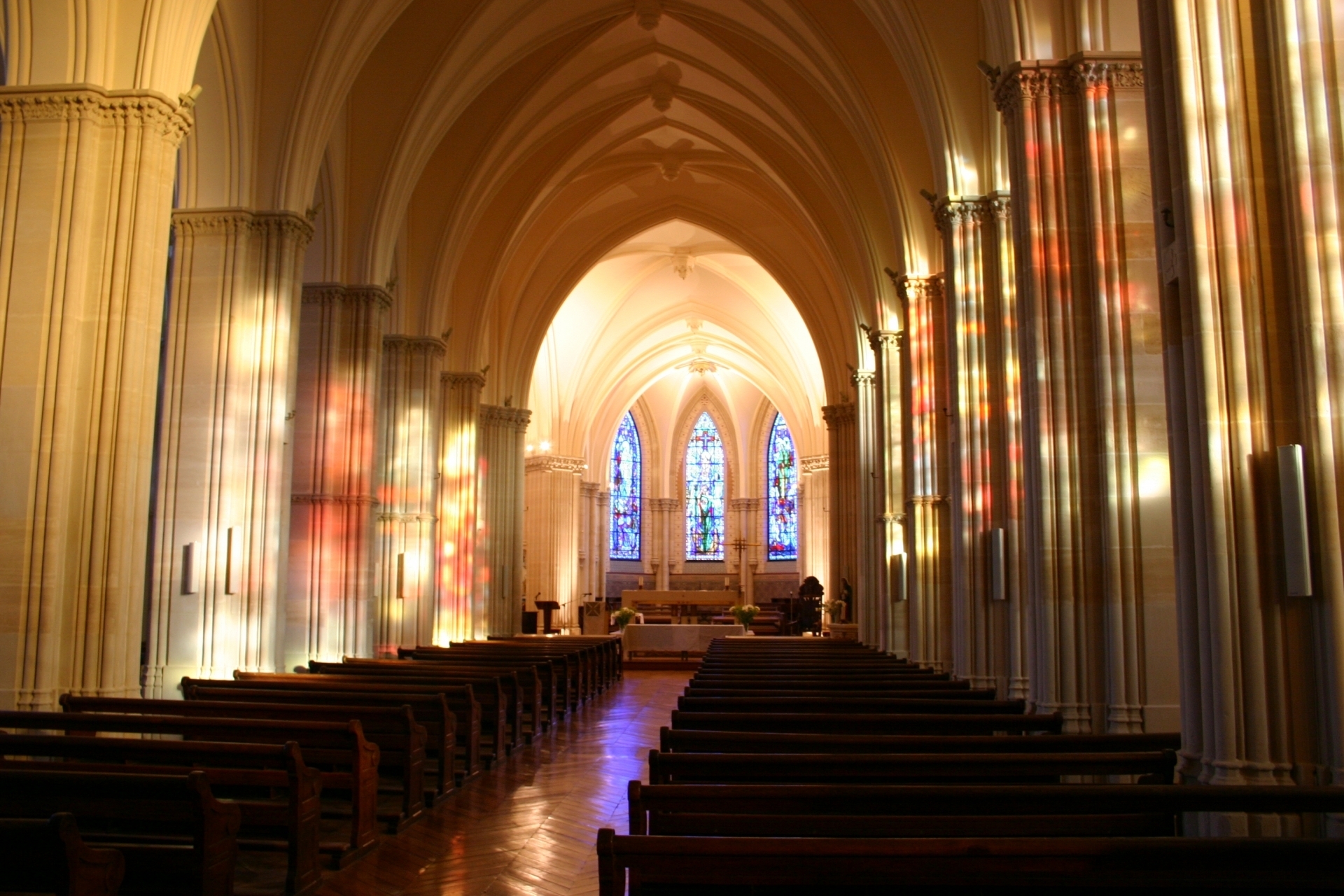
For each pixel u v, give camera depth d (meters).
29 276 12.15
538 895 8.27
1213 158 7.45
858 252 24.73
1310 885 4.60
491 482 33.38
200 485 16.12
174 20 12.90
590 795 12.24
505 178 26.62
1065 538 11.34
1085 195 11.74
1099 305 11.45
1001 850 4.50
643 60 25.50
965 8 16.12
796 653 21.42
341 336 21.05
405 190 21.77
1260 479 7.18
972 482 15.61
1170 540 11.12
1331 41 7.32
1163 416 11.30
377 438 23.73
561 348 43.88
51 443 11.95
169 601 15.87
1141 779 7.93
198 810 6.15
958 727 9.75
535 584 44.66
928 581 19.47
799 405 47.50
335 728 9.41
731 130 27.25
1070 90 11.96
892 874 4.53
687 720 9.74
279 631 16.80
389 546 24.53
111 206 12.41
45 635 11.66
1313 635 7.01
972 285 16.08
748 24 22.45
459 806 11.59
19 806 7.57
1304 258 7.16
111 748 7.98
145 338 12.48
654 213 33.97
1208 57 7.52
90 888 5.01
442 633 28.38
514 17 21.64
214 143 16.67
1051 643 11.25
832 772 7.03
